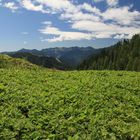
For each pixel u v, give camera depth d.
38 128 14.64
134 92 25.92
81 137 13.95
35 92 21.44
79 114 17.06
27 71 32.12
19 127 14.38
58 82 26.16
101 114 17.48
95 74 35.25
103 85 26.55
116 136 15.04
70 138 13.43
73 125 15.36
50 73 32.47
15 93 20.31
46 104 18.44
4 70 30.44
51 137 13.73
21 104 18.03
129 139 15.21
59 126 14.95
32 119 15.86
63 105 18.86
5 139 13.21
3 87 21.28
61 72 35.50
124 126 16.31
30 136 13.66
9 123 14.75
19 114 16.36
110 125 15.92
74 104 18.98
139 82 30.75
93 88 24.66
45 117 16.03
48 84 24.95
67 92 22.05
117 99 22.45
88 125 15.48
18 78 26.34
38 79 27.12
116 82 28.58
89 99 20.53
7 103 18.19
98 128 15.24
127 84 28.39
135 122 17.69
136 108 21.05
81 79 28.88
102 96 21.83
